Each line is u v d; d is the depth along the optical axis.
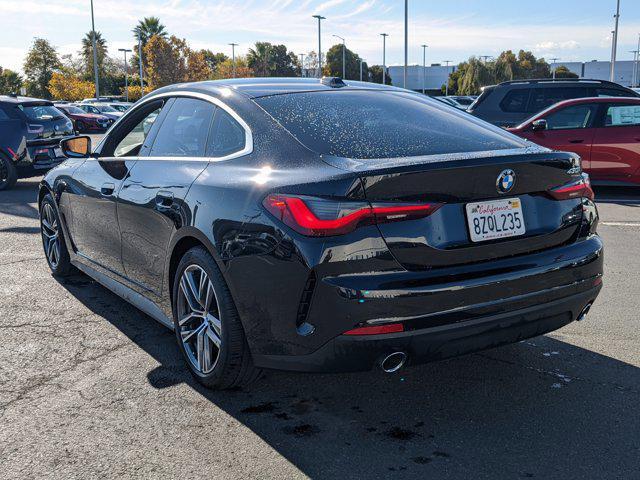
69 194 4.57
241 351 2.90
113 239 3.99
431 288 2.49
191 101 3.57
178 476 2.43
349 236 2.44
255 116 3.09
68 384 3.24
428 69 121.81
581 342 3.72
